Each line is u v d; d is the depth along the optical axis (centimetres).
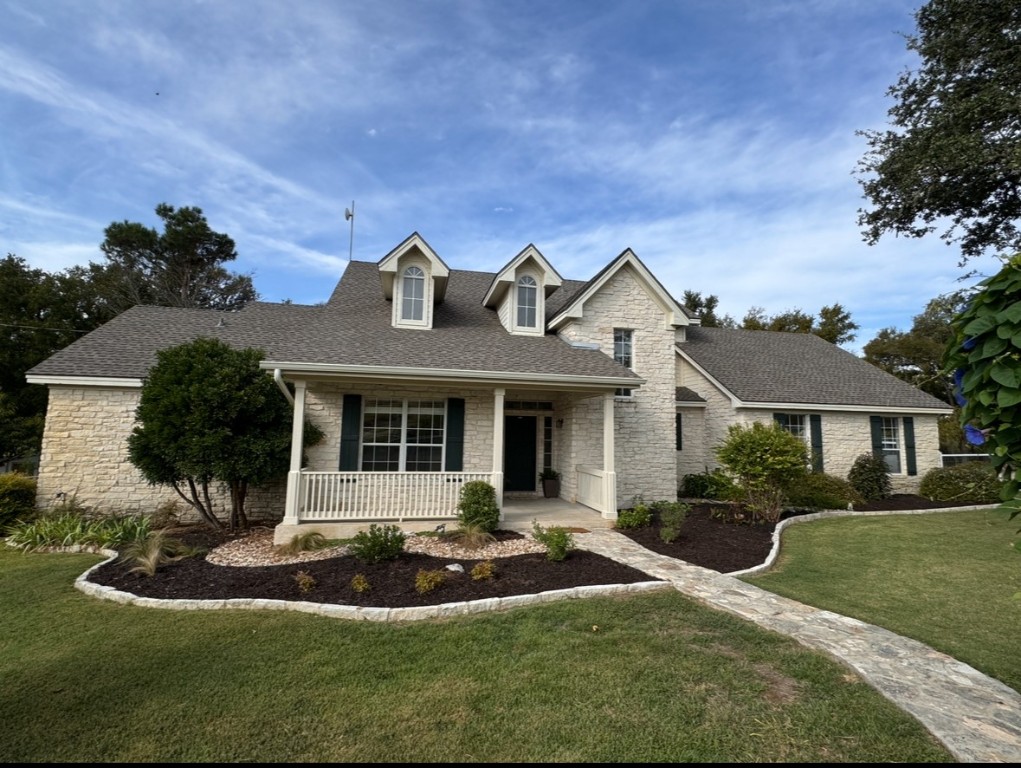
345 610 529
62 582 641
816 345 1958
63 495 1016
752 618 526
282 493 1092
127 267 3045
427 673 404
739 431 1102
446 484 973
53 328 2217
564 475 1250
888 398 1577
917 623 518
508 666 416
